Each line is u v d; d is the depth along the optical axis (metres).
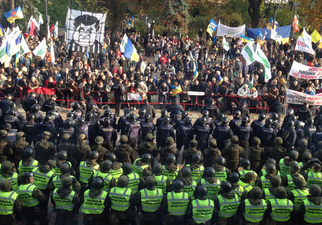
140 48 32.59
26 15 36.22
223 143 10.57
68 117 10.62
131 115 10.48
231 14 41.91
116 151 8.96
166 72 18.92
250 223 6.61
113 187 6.87
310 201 6.77
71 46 19.88
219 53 32.94
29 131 10.59
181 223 6.73
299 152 9.70
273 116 11.58
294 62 16.11
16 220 6.83
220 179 7.95
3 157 9.20
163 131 10.64
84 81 16.17
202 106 17.23
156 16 38.03
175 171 7.97
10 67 17.73
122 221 6.85
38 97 15.53
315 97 13.73
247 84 17.62
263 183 7.62
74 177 7.52
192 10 42.06
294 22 31.22
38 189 7.13
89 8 33.25
